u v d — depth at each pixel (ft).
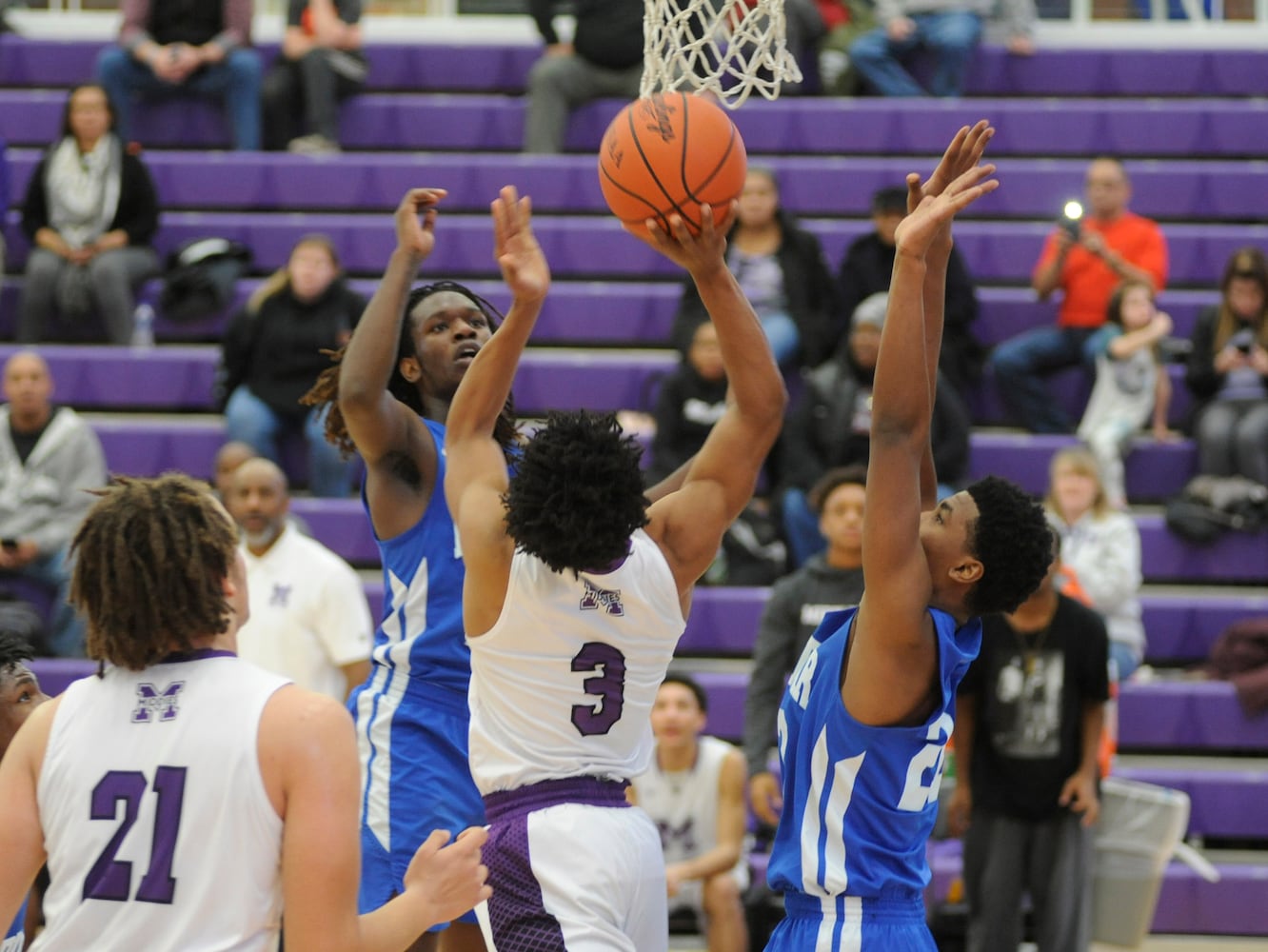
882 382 16.67
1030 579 17.06
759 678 32.94
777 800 32.76
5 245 53.83
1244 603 42.80
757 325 17.93
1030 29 60.13
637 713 17.15
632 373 48.19
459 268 52.60
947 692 16.88
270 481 32.40
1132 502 46.73
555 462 16.05
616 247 52.85
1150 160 56.44
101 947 13.79
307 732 13.94
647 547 16.96
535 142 55.67
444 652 20.72
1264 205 53.93
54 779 14.17
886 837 17.19
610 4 55.52
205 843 13.79
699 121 18.01
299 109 57.72
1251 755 40.93
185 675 14.24
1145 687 40.06
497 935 16.66
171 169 55.26
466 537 16.92
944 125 56.18
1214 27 64.13
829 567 32.71
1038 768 30.45
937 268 18.75
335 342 46.01
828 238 51.60
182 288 50.60
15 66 60.49
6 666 19.60
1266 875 36.81
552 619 16.57
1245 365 45.16
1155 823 32.40
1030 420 47.60
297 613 32.48
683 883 32.24
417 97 60.49
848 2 60.39
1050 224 54.08
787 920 17.72
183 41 57.00
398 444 20.40
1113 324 46.98
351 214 55.36
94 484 42.86
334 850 13.76
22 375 42.14
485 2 66.03
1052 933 30.89
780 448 43.73
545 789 16.81
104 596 14.11
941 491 41.70
